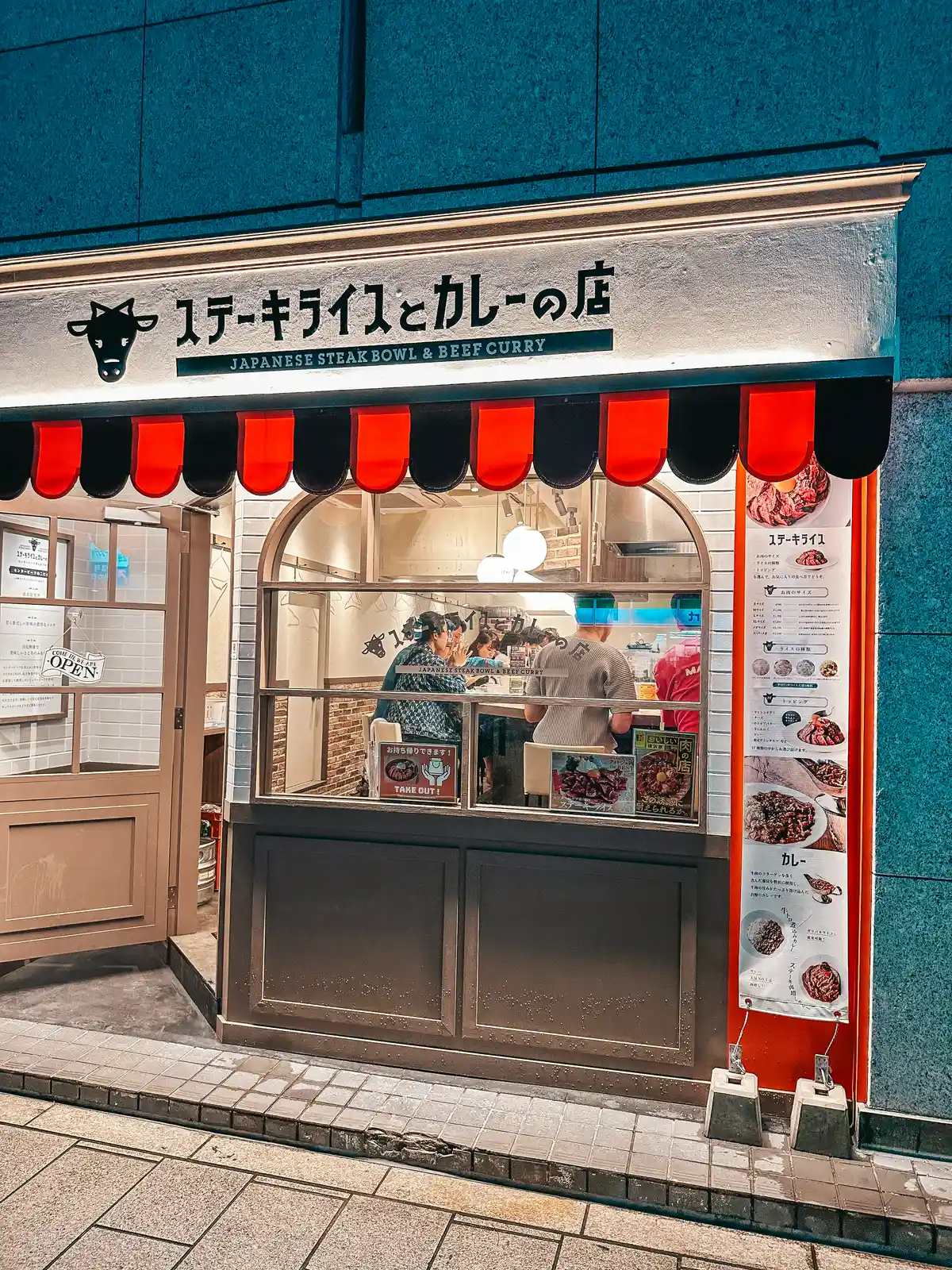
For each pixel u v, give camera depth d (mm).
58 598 4891
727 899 3818
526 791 4094
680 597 3947
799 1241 3090
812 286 3398
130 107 4270
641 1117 3693
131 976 5090
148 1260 2869
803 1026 3719
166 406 3775
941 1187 3230
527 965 4000
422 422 3564
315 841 4215
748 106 3605
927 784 3504
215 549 7855
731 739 3818
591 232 3568
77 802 4938
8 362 4199
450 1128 3545
